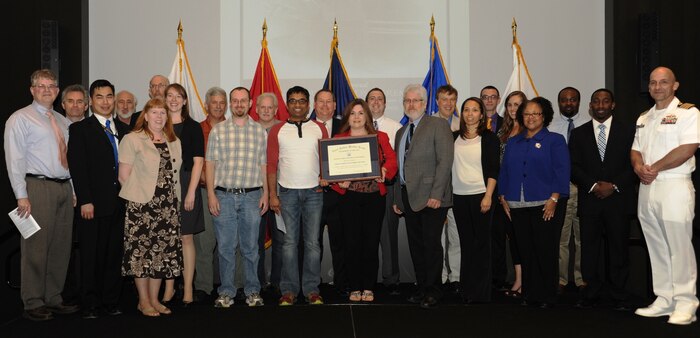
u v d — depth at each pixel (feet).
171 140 15.84
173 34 21.85
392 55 22.26
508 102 18.31
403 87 22.29
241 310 16.06
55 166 15.81
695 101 19.04
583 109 22.22
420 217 16.94
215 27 21.98
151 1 21.77
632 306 16.61
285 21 22.12
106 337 13.37
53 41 19.80
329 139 16.81
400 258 22.03
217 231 16.52
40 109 15.87
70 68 20.97
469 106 16.72
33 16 19.81
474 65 22.27
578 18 22.22
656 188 15.28
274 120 18.45
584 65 22.22
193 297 17.60
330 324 14.48
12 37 18.81
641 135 15.80
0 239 16.96
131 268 15.19
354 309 16.16
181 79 21.68
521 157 16.44
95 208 15.52
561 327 14.23
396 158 17.40
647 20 20.53
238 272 18.97
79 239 15.69
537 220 16.31
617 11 21.49
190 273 16.84
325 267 21.66
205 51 21.97
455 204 17.01
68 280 17.62
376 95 19.11
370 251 17.15
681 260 15.01
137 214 15.25
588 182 16.38
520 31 22.26
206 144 17.83
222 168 16.42
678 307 14.92
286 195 16.79
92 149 15.57
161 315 15.55
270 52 22.07
